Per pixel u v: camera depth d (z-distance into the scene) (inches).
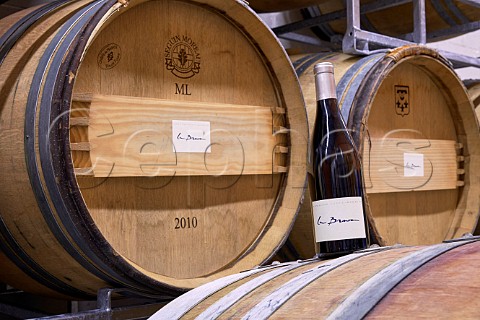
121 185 57.8
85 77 55.6
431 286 29.1
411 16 111.8
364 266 36.3
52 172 47.8
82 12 55.0
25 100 51.2
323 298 33.0
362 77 76.6
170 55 62.4
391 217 84.9
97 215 55.7
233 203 67.0
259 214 69.2
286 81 70.2
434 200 92.4
